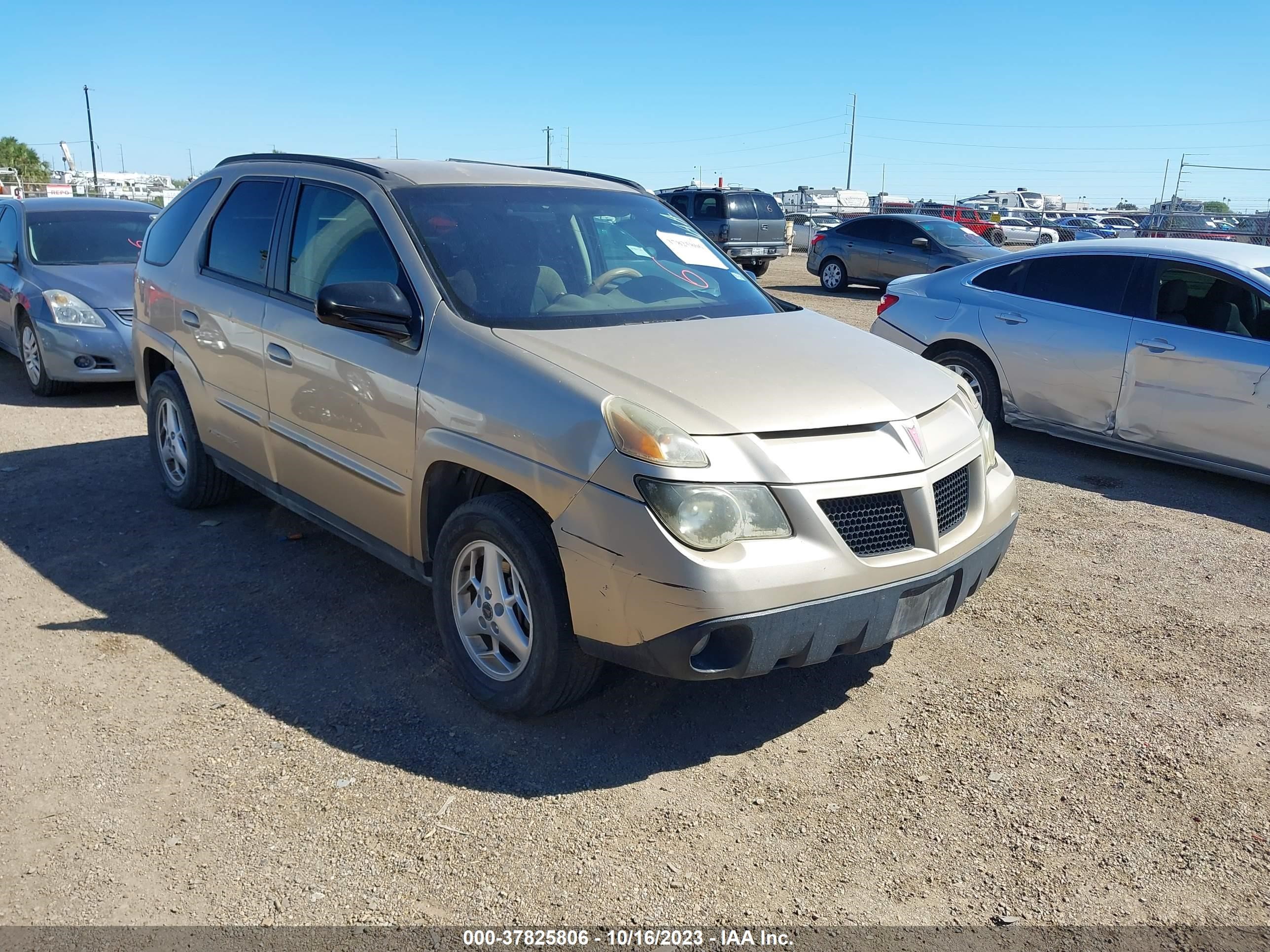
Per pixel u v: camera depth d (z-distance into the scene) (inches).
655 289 163.8
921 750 134.3
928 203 1392.7
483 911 102.8
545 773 127.0
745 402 125.0
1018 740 137.2
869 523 125.1
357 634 163.8
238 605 173.9
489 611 136.9
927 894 107.0
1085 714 144.3
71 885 105.4
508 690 136.0
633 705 143.9
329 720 138.0
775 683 151.4
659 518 115.1
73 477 244.4
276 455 177.8
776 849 113.7
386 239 155.9
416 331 144.8
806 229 1283.2
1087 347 273.3
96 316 321.4
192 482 212.2
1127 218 1302.9
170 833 113.8
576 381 126.0
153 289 214.5
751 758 131.6
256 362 176.7
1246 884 109.1
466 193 165.6
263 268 181.8
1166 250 266.7
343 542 203.5
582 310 149.9
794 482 119.3
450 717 139.3
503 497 132.3
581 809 119.8
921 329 311.9
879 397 133.5
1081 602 184.4
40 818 116.0
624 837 114.9
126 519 215.0
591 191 182.9
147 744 131.3
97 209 374.0
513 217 164.7
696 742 135.2
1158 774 129.5
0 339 362.6
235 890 105.0
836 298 713.6
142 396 226.8
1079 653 163.5
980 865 111.7
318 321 162.1
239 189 196.7
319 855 110.6
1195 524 230.4
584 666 129.5
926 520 127.7
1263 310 246.5
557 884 106.8
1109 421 273.1
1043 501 246.4
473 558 138.9
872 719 142.2
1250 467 248.1
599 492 118.7
